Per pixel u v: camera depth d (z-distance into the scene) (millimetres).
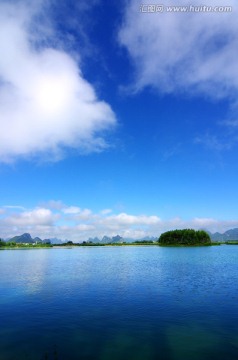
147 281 59750
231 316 34469
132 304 40438
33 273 75438
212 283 56469
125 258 128125
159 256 136750
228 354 24094
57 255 162750
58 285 55875
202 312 36188
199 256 132125
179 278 63406
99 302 41750
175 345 25984
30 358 23391
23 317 34688
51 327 31031
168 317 34312
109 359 23156
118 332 29375
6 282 59969
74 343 26609
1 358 23469
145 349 25188
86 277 66750
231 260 109312
